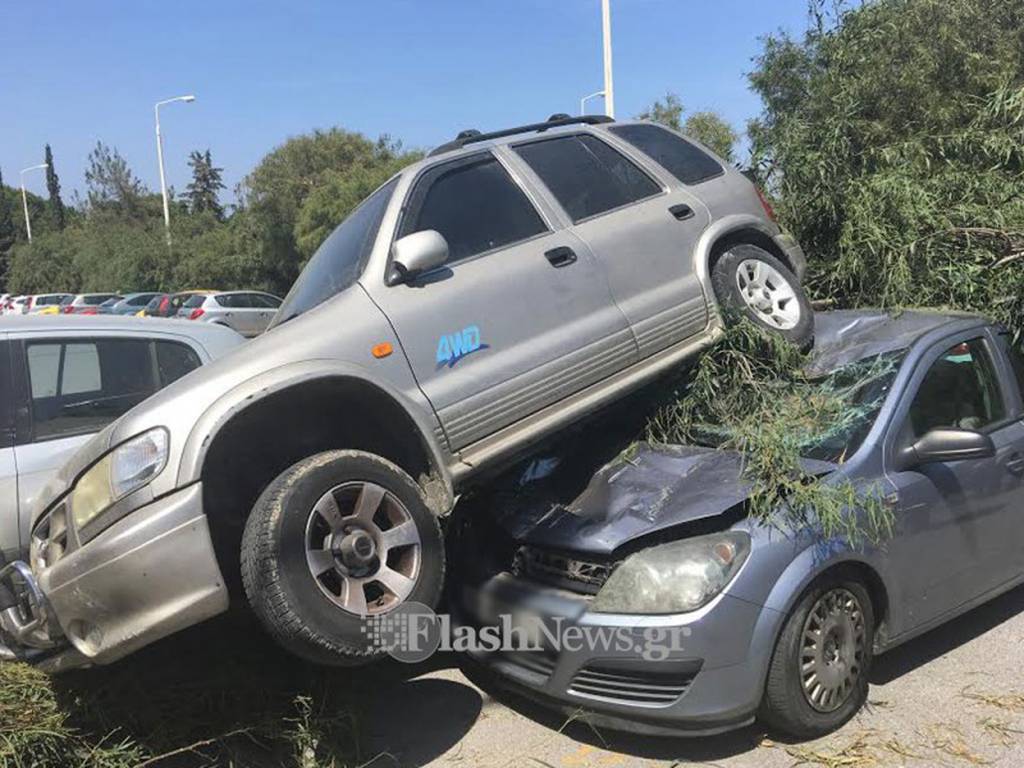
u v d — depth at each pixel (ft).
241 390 11.57
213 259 136.87
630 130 17.54
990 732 12.23
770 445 12.94
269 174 131.03
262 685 13.12
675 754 12.22
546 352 14.16
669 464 14.16
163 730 12.21
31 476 15.29
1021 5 22.43
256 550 10.82
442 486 12.92
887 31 22.47
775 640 11.71
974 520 14.26
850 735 12.30
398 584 11.72
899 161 20.18
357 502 11.60
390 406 12.64
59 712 11.64
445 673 15.53
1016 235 17.72
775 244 17.98
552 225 15.12
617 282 15.24
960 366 15.28
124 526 10.91
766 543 11.86
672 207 16.51
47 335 16.40
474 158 15.21
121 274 146.92
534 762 12.33
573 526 13.02
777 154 22.31
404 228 13.94
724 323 16.02
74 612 11.10
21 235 281.13
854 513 12.26
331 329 12.58
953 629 15.74
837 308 20.95
